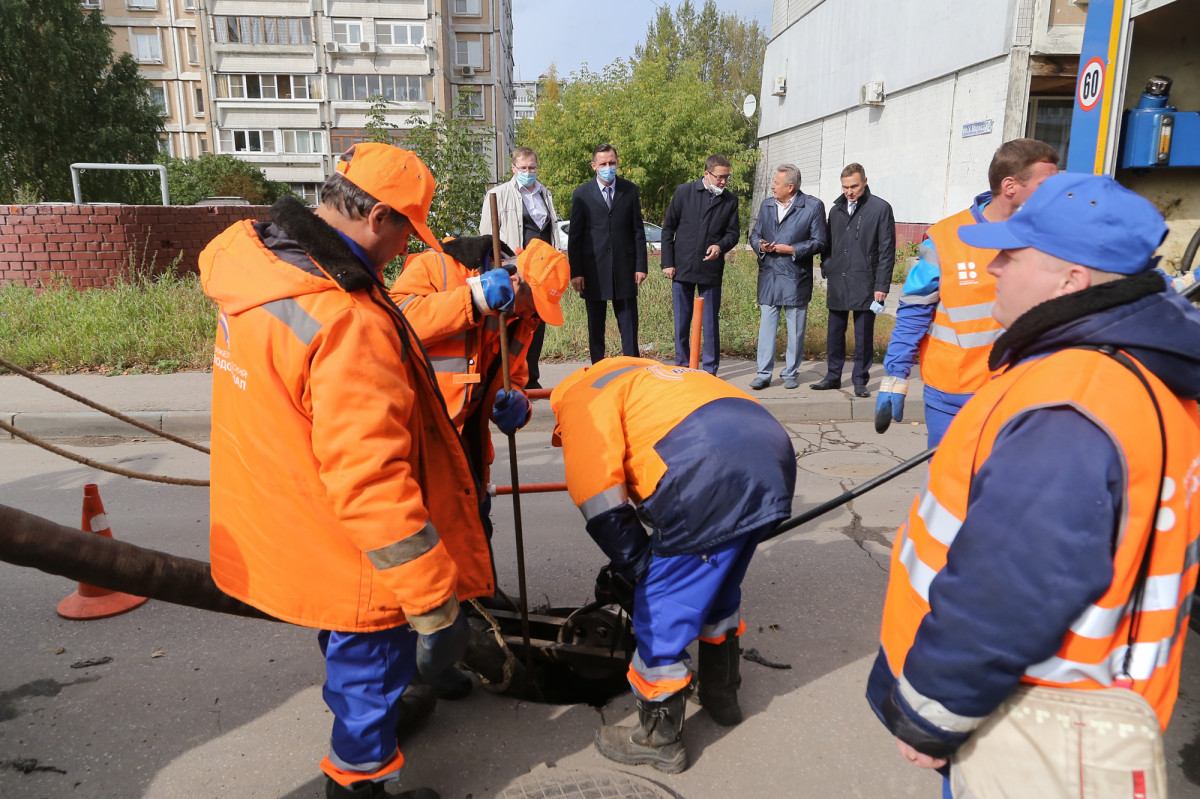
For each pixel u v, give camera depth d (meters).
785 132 24.39
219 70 48.47
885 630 1.53
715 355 7.64
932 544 1.40
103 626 3.34
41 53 29.77
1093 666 1.23
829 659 3.10
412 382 1.97
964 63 14.77
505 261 3.02
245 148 49.81
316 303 1.74
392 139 10.99
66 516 4.48
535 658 2.94
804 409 6.74
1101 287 1.26
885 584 3.72
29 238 10.30
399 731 2.58
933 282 3.24
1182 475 1.22
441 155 10.84
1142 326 1.22
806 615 3.43
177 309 8.81
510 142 64.94
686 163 23.08
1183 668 2.93
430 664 1.88
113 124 31.86
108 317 8.42
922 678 1.27
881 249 6.74
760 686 2.92
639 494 2.35
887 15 17.66
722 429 2.25
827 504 2.49
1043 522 1.15
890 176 17.88
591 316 7.24
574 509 4.71
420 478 2.06
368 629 1.91
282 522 1.86
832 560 3.96
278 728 2.67
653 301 10.66
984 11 14.09
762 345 7.28
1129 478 1.16
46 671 3.00
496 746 2.58
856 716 2.74
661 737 2.45
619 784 2.41
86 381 7.28
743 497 2.20
